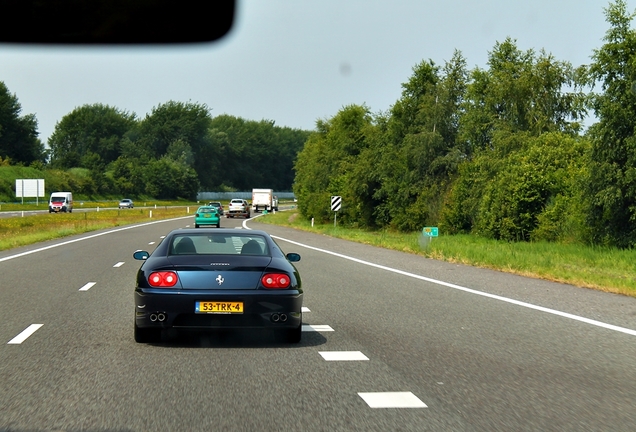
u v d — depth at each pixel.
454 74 59.34
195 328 8.90
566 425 5.72
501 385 7.11
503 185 41.97
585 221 33.84
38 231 43.34
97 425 5.62
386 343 9.44
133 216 80.31
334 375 7.50
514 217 41.19
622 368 7.97
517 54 58.66
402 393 6.74
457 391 6.84
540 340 9.71
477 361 8.29
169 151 178.50
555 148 42.19
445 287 16.17
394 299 14.05
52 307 12.51
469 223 51.50
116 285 15.95
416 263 22.75
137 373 7.54
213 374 7.52
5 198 109.06
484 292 15.27
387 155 62.00
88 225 51.28
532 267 20.66
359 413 6.01
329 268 20.88
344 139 78.31
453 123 59.25
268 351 8.87
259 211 109.12
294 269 9.59
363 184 66.00
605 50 32.47
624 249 31.58
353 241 37.12
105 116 183.12
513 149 47.66
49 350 8.77
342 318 11.62
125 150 179.25
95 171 144.38
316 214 76.06
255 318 8.95
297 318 9.16
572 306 13.16
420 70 65.38
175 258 9.29
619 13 32.31
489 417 5.93
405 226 59.69
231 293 8.89
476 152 53.16
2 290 14.97
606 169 32.50
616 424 5.76
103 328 10.41
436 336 9.98
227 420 5.77
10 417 5.83
